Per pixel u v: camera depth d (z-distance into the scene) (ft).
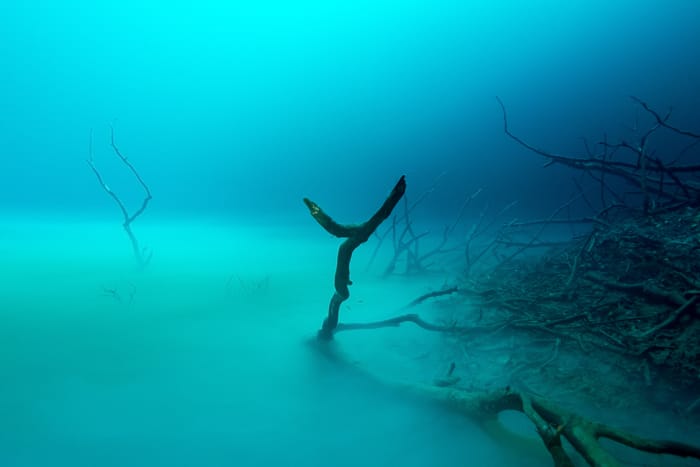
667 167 29.30
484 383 15.34
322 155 384.68
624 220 30.19
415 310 26.25
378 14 371.56
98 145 331.16
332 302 17.02
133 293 31.89
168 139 407.85
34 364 17.79
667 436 11.14
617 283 20.83
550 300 22.15
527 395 10.40
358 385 15.70
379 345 20.38
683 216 26.18
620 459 10.34
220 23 396.37
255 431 12.71
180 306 27.96
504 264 33.83
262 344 20.47
